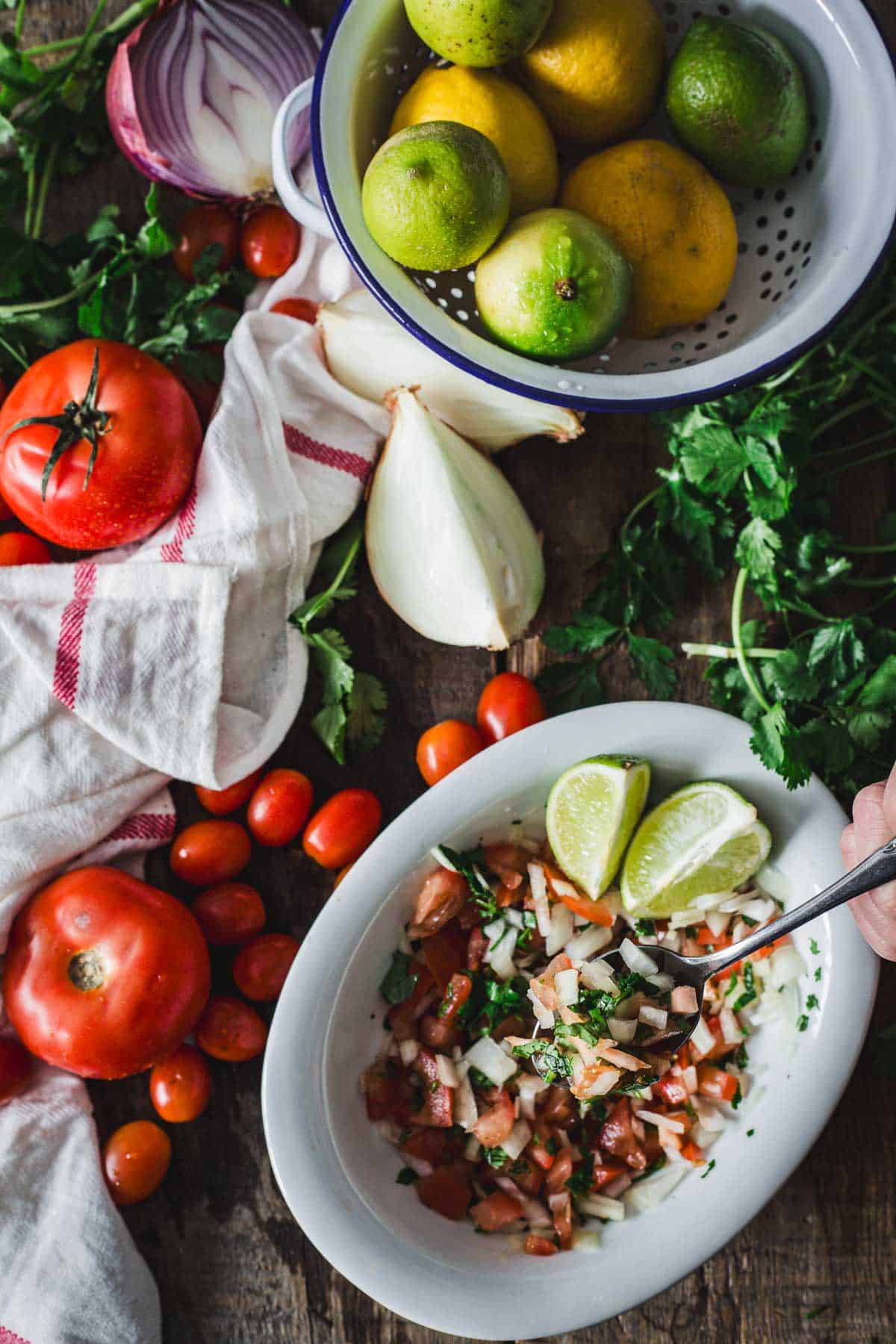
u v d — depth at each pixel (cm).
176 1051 121
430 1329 120
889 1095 125
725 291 109
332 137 102
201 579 119
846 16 101
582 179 104
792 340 102
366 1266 105
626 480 130
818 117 107
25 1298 115
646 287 105
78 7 131
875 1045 125
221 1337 122
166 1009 114
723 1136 113
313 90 103
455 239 96
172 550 120
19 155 128
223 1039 120
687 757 113
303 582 124
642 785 113
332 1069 110
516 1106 115
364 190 98
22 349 124
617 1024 106
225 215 128
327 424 125
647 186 101
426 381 119
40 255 124
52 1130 120
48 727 121
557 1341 123
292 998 108
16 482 113
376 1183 112
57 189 131
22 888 119
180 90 120
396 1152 116
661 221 102
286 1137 106
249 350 121
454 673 129
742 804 110
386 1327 122
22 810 120
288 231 127
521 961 118
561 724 111
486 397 119
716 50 99
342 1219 106
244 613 122
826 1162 125
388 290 100
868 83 102
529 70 104
